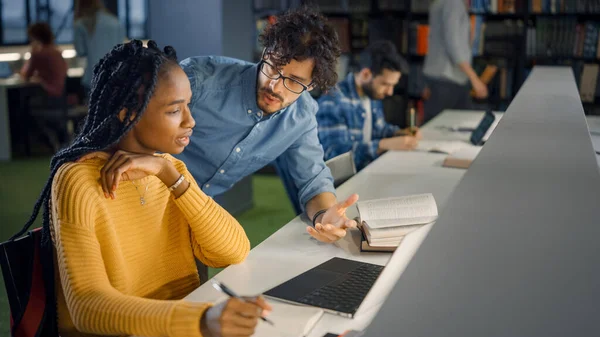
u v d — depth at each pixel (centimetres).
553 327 51
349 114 311
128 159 132
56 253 133
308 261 163
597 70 575
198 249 155
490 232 73
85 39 656
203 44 426
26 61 751
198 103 186
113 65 130
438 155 312
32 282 136
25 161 650
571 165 108
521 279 60
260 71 182
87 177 127
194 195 147
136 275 140
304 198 202
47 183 132
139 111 128
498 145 127
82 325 115
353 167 269
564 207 82
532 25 601
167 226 151
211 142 194
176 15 428
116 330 112
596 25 570
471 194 89
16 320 136
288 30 170
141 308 111
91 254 121
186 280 156
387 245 167
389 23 610
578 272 61
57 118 687
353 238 180
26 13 920
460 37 534
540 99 207
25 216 454
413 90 625
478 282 60
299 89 176
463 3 534
